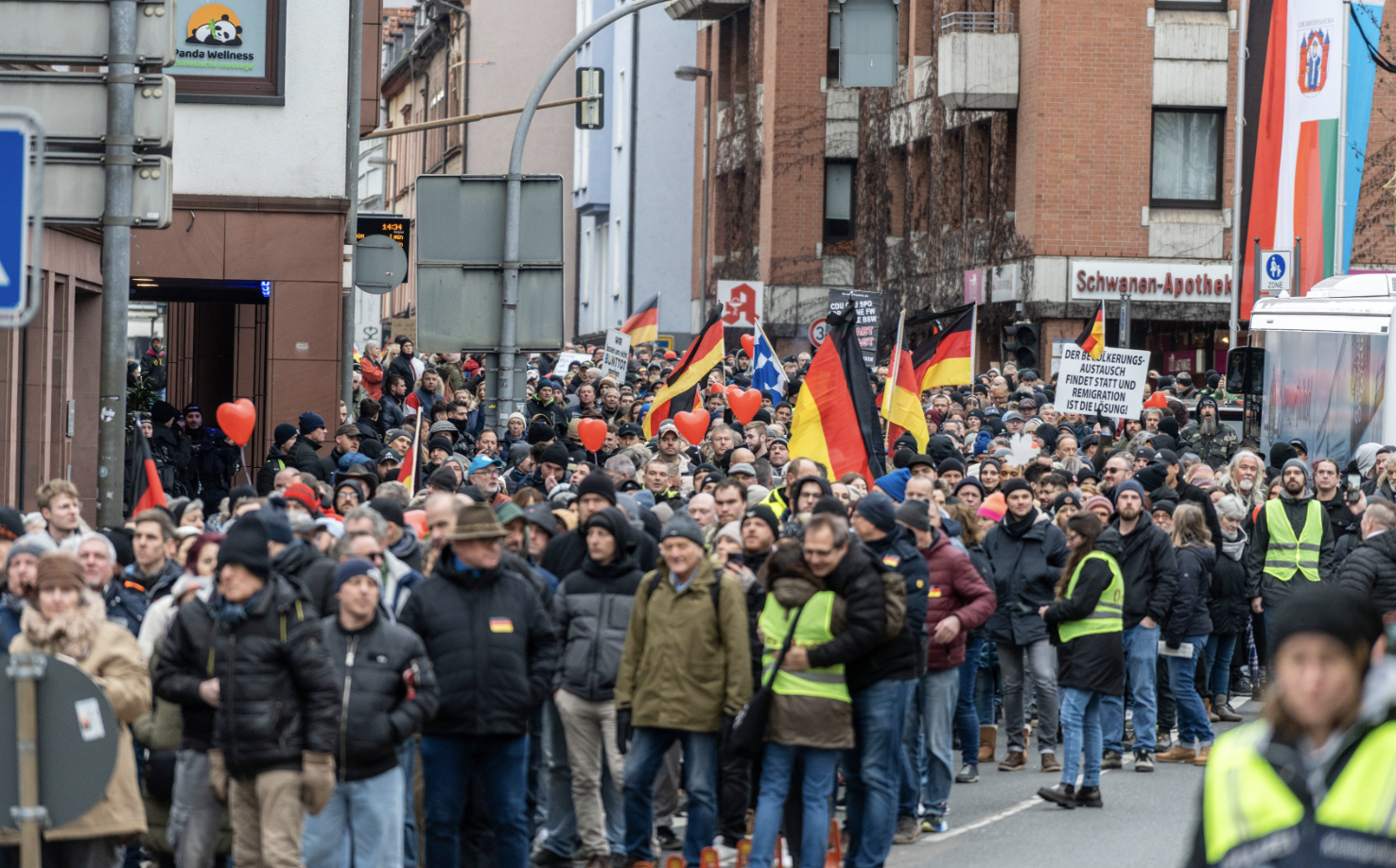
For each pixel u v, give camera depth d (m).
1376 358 44.91
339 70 42.09
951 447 34.00
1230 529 30.00
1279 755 7.66
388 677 15.36
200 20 41.66
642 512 22.64
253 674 14.77
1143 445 37.59
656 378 61.41
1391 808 7.46
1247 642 33.69
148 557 18.55
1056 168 72.50
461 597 16.78
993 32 75.62
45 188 19.03
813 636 17.39
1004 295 74.56
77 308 35.81
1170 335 74.50
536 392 44.84
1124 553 25.73
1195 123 73.62
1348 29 57.97
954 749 28.19
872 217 92.44
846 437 29.25
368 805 15.33
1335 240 58.81
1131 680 25.88
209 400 58.44
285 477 23.67
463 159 144.00
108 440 19.12
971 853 20.28
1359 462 38.81
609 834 19.81
